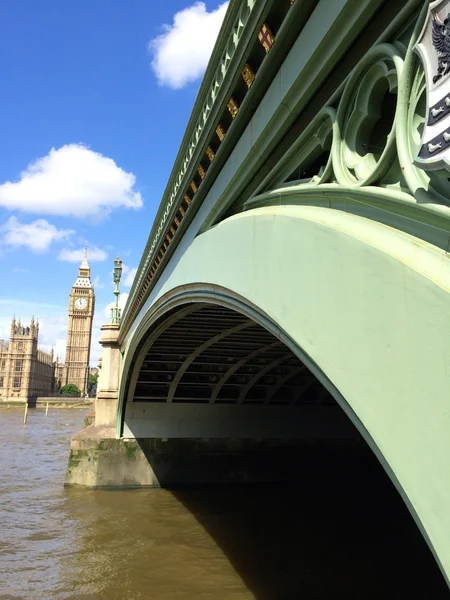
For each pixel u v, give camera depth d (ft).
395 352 8.38
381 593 32.07
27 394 385.70
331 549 40.81
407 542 42.96
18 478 69.31
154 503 55.01
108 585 33.17
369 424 9.07
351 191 10.29
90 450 62.90
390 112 10.65
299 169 14.33
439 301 7.32
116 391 68.64
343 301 10.09
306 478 66.44
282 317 13.39
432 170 7.43
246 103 16.10
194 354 51.44
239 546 41.32
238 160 17.94
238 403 65.92
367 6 9.87
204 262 23.06
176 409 65.00
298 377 62.34
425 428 7.60
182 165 25.72
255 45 14.96
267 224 14.90
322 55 11.68
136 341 47.75
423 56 7.71
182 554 39.11
